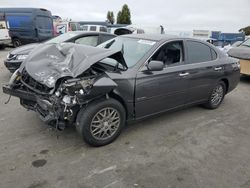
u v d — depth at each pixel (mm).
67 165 2957
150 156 3256
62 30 21078
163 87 3857
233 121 4648
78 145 3412
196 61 4465
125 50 4008
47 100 3152
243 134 4102
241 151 3533
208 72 4637
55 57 3543
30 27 15867
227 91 5402
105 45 4492
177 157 3271
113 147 3420
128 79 3412
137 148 3432
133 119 3721
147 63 3674
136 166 3018
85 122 3139
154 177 2828
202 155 3361
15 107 4719
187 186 2713
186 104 4500
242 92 6969
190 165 3107
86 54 3287
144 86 3588
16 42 16562
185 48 4289
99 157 3156
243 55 7938
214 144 3697
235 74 5371
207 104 5094
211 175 2930
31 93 3342
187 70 4199
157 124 4270
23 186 2572
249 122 4645
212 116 4840
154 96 3783
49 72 3254
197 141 3754
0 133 3646
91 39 7332
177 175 2893
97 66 3438
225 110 5262
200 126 4309
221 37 21562
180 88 4156
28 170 2824
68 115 3084
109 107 3307
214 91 5043
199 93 4633
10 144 3352
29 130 3771
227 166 3135
